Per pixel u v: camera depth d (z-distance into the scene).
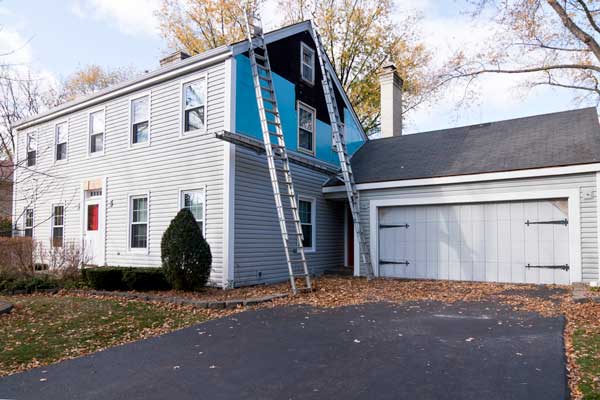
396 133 15.65
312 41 13.12
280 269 11.04
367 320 6.17
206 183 10.04
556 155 9.67
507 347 4.67
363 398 3.45
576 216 9.20
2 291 9.00
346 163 12.06
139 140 11.70
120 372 4.18
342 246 14.00
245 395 3.56
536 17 11.73
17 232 14.77
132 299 8.12
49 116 14.26
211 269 9.68
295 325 5.93
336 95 14.38
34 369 4.30
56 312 6.88
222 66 9.96
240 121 9.98
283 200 11.29
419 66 22.45
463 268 10.65
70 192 13.51
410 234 11.44
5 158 17.22
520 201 10.00
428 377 3.86
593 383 3.63
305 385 3.75
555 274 9.52
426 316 6.36
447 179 10.60
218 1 21.59
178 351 4.84
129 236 11.58
